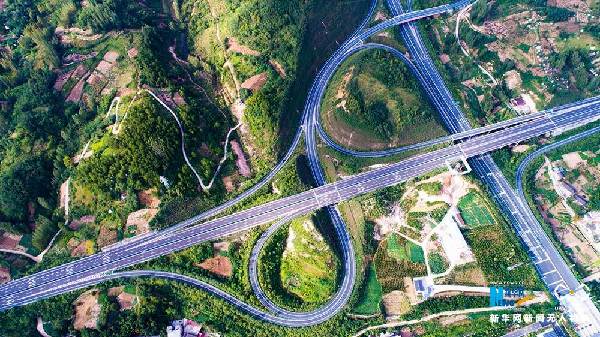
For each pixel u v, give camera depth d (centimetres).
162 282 14188
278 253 14850
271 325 13888
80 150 15925
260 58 17012
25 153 16038
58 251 14688
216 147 16000
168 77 16525
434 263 14888
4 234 14950
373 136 16662
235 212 15300
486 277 14588
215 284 14212
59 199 15450
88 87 17075
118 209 14875
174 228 14950
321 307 14225
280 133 16250
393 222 15650
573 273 14825
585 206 16212
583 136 17375
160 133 14938
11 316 13800
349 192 15800
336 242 15188
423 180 16188
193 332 13988
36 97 16800
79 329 13825
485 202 15738
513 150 17250
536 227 15625
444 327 14262
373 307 14412
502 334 14062
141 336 13912
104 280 14150
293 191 15600
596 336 13788
